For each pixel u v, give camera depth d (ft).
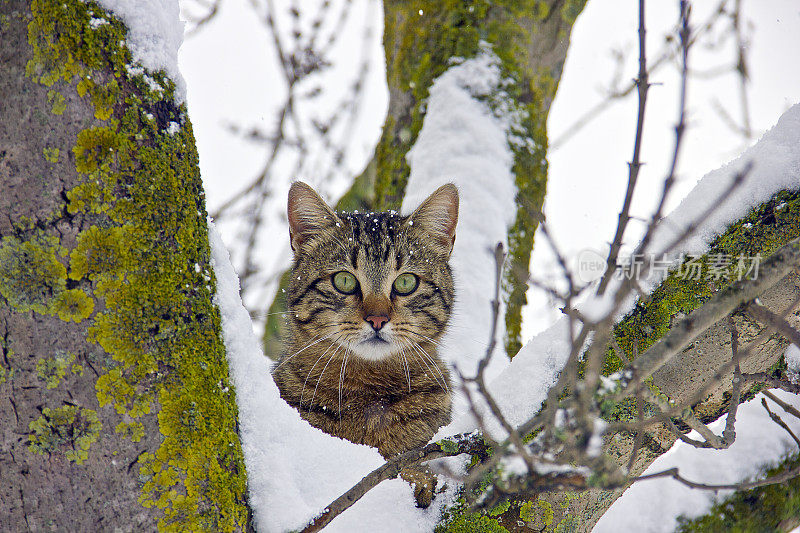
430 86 16.39
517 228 15.51
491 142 15.53
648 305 7.30
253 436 6.61
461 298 14.57
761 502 7.66
